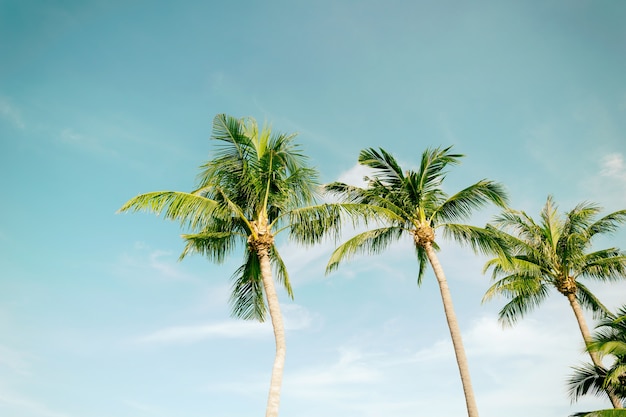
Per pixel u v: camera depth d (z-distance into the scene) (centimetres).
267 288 1467
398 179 1969
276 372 1338
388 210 1817
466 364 1648
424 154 1962
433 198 1956
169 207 1422
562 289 2206
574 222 2266
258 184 1559
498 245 1825
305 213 1556
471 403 1570
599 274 2211
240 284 1692
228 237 1602
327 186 1927
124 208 1378
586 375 1641
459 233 1866
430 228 1892
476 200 1875
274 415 1275
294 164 1659
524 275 2280
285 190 1595
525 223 2311
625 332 1505
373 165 2003
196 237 1526
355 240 1889
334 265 1880
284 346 1394
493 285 2303
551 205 2364
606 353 1409
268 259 1521
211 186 1514
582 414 1522
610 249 2194
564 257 2217
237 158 1567
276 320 1427
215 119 1533
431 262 1847
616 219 2197
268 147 1614
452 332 1708
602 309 2245
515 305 2364
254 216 1584
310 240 1605
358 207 1655
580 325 2130
